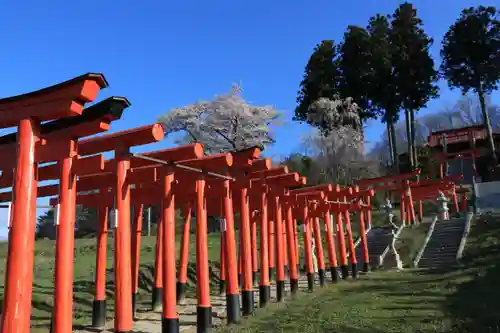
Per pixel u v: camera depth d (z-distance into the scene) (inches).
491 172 2046.0
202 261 505.4
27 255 311.4
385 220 1658.5
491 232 1129.4
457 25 1994.3
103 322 567.8
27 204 317.4
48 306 666.8
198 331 494.0
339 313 512.7
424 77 1967.3
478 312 440.5
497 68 1945.1
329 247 909.2
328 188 862.5
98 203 577.9
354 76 2020.2
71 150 342.6
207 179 577.0
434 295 586.6
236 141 1688.0
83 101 314.5
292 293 746.2
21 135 325.4
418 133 3186.5
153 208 1856.5
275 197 711.7
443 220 1336.1
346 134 1925.4
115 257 425.4
